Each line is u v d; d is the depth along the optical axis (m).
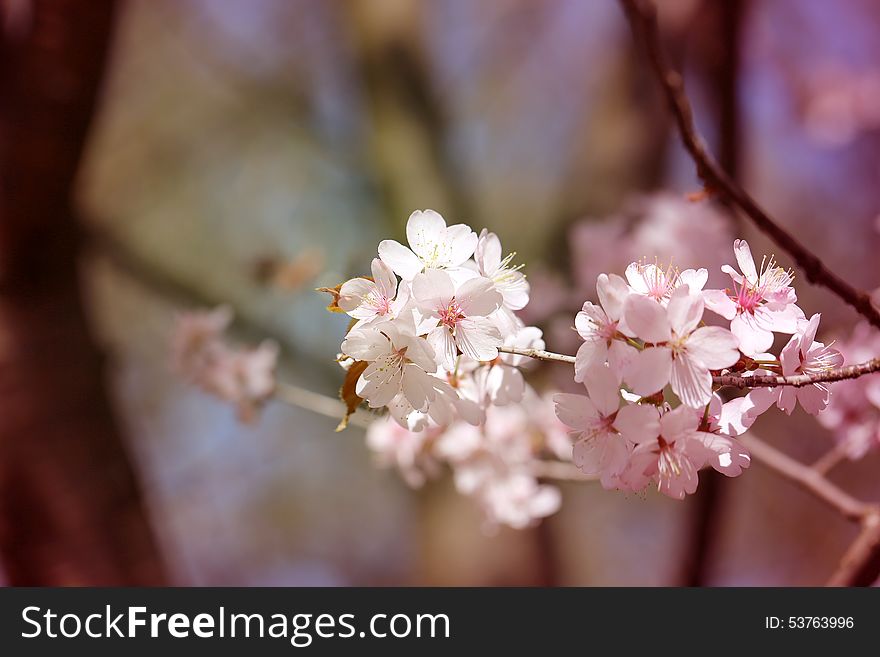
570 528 2.30
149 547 1.35
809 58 2.62
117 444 1.38
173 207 2.40
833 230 2.58
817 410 0.82
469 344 0.80
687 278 0.81
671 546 2.57
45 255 1.34
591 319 0.80
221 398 1.16
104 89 1.29
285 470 2.70
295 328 2.23
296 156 2.55
